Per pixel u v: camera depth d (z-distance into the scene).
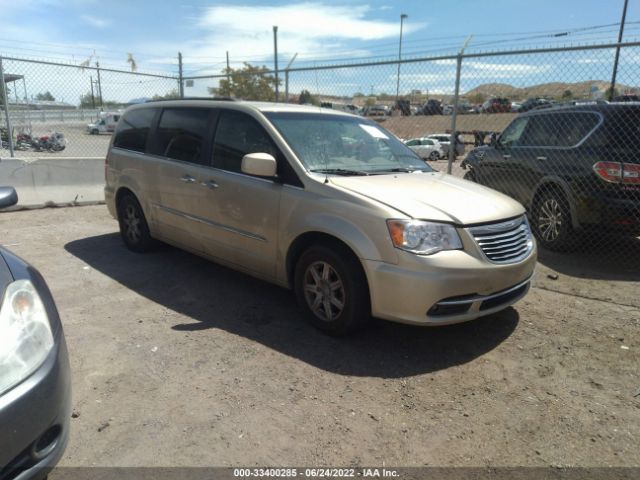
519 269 3.73
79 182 9.16
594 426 2.87
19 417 1.95
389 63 7.65
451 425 2.85
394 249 3.39
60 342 2.29
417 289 3.34
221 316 4.25
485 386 3.26
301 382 3.25
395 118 8.48
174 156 5.19
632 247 6.53
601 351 3.77
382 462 2.54
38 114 15.52
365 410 2.96
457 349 3.76
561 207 6.19
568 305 4.66
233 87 14.23
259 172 3.93
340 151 4.44
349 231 3.56
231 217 4.47
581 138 5.98
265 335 3.90
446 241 3.42
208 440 2.67
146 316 4.22
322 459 2.54
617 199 5.47
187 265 5.62
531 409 3.02
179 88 10.90
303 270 3.95
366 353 3.65
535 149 6.63
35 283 2.47
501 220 3.72
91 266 5.54
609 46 5.82
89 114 16.09
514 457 2.60
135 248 6.04
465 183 4.37
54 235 6.90
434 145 20.52
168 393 3.09
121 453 2.55
